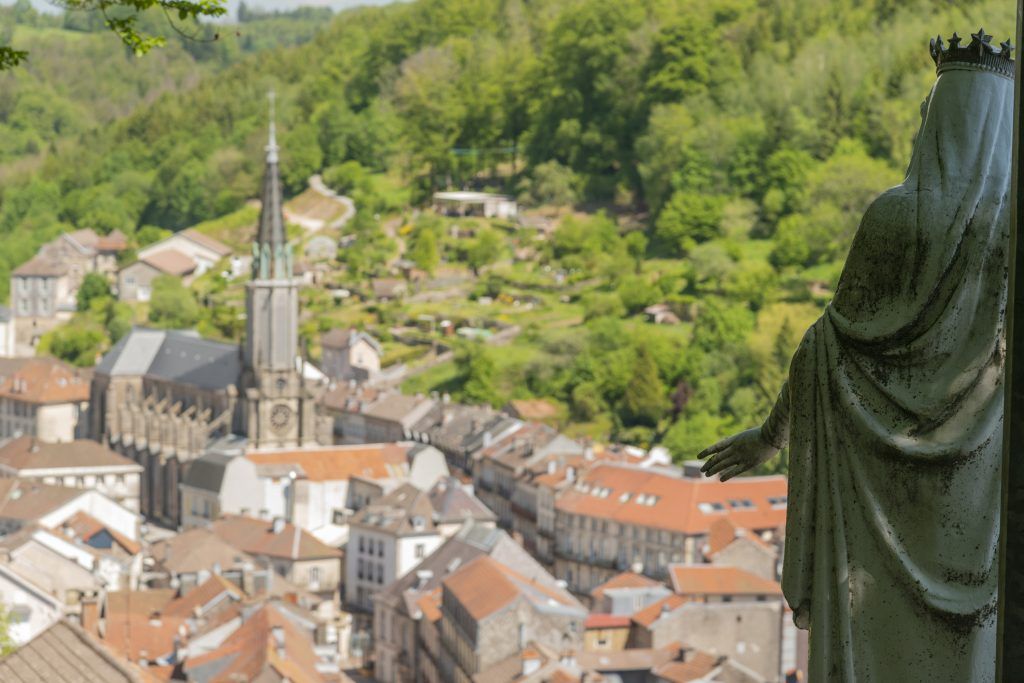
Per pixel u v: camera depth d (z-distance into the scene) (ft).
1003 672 45.96
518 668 574.15
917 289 51.29
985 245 51.01
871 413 51.85
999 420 51.39
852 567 52.26
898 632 51.78
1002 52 51.65
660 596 651.66
